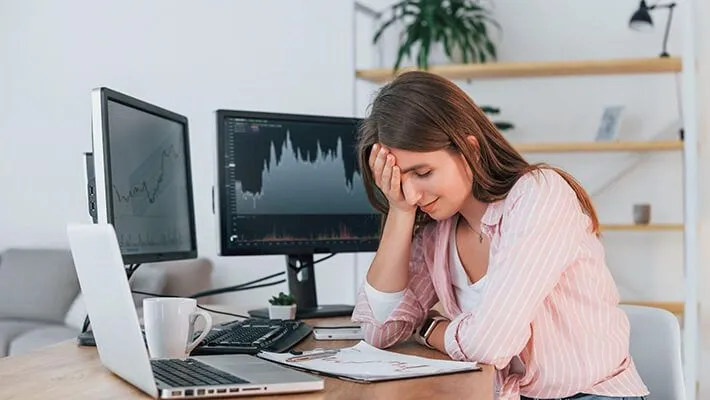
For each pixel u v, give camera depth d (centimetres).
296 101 446
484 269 172
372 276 178
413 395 121
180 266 414
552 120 421
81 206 481
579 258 161
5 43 486
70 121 479
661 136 407
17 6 484
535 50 426
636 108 413
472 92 430
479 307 153
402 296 177
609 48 419
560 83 421
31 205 487
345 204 243
